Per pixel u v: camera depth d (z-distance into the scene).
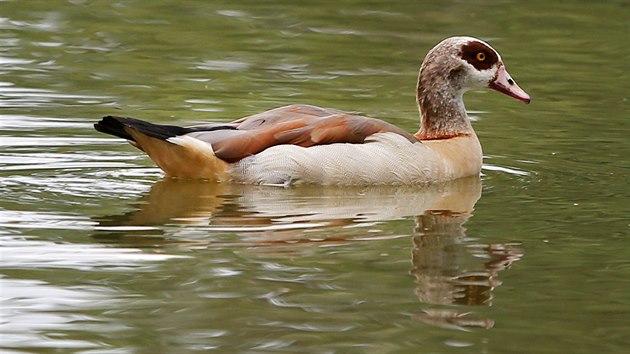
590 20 26.14
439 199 14.38
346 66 22.16
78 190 14.20
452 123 16.11
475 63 16.12
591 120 18.81
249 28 24.94
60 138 16.69
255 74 21.28
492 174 15.80
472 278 11.33
